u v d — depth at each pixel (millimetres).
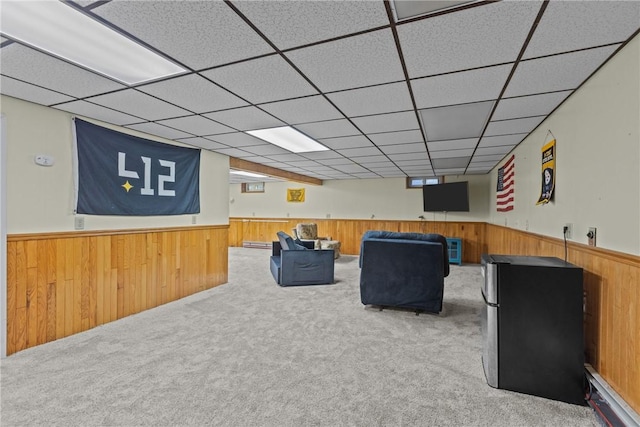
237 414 1851
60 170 2916
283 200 9555
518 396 2055
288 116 3096
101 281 3250
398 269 3684
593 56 1878
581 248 2242
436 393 2082
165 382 2174
